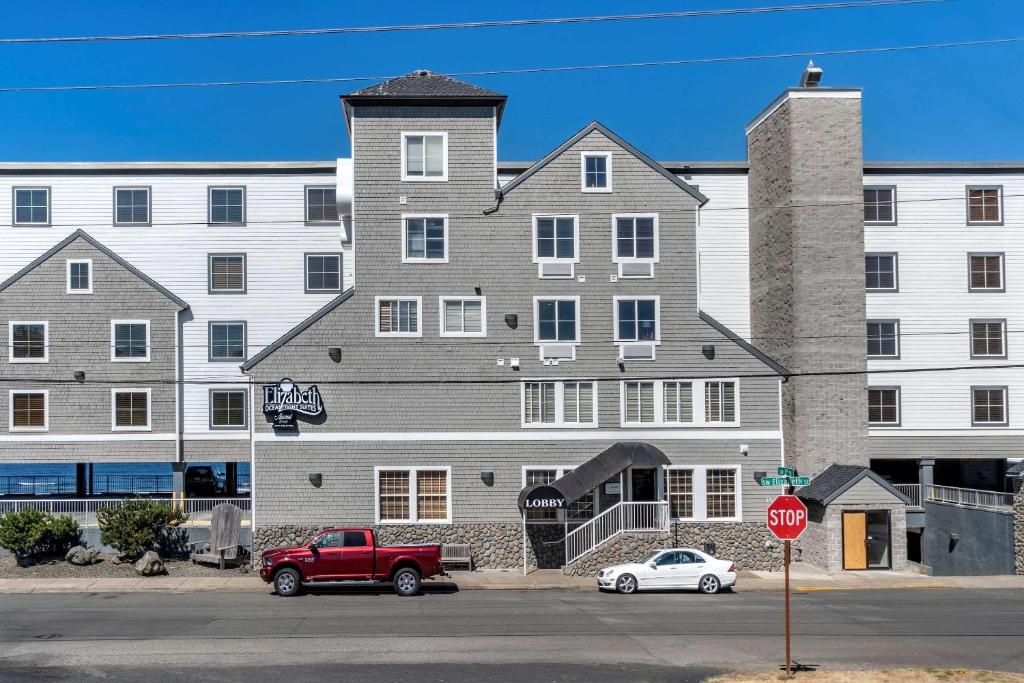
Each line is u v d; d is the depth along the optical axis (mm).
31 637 19406
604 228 32250
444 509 31453
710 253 39094
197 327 40750
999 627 21094
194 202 41125
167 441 40125
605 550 30172
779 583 29188
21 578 28891
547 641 19031
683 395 32156
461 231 32000
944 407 39781
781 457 32125
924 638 19578
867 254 39844
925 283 39812
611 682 15516
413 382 31594
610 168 32406
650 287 32250
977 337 39844
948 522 36688
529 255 32062
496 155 32281
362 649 18156
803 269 34594
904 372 36312
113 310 40156
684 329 32250
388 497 31406
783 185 35531
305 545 26750
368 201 31844
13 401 39656
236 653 17766
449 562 30594
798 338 34500
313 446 31234
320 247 41219
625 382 31984
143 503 31734
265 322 40906
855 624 21438
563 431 31703
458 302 31906
